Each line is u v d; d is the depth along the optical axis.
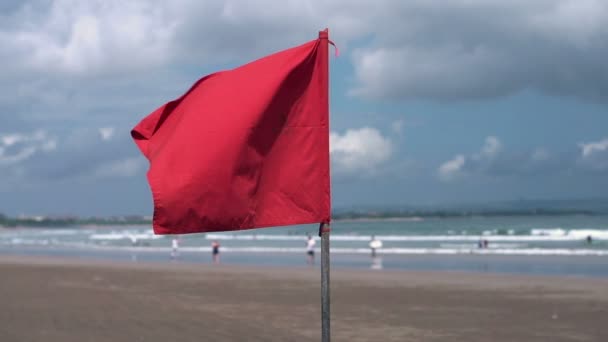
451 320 12.97
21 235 133.38
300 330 11.61
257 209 4.92
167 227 4.84
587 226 102.44
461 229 102.94
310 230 120.81
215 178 4.77
